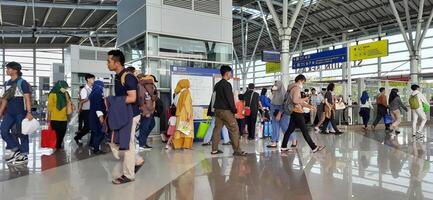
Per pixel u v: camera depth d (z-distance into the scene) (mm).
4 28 24516
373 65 26906
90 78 8734
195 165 5969
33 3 18922
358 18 23391
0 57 34250
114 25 26078
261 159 6582
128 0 11008
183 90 8086
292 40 29312
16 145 6340
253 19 25922
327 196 4098
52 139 7711
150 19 9734
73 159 6652
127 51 11234
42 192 4266
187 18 10344
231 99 6922
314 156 6949
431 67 23812
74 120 13617
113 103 4633
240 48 33219
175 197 4043
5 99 6230
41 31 25641
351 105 16109
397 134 11922
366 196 4098
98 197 4043
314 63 18094
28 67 35750
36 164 6117
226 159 6578
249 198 4012
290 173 5336
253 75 35375
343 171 5496
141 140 7922
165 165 5969
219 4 10969
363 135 11539
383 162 6289
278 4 21328
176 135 7949
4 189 4414
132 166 4805
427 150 7875
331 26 25469
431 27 23734
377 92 17391
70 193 4215
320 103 12875
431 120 19375
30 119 6266
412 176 5148
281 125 7828
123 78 4625
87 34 27078
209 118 9609
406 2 19438
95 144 7430
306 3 22094
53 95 8055
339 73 28188
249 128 10367
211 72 9852
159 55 9859
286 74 15000
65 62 18344
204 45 10672
